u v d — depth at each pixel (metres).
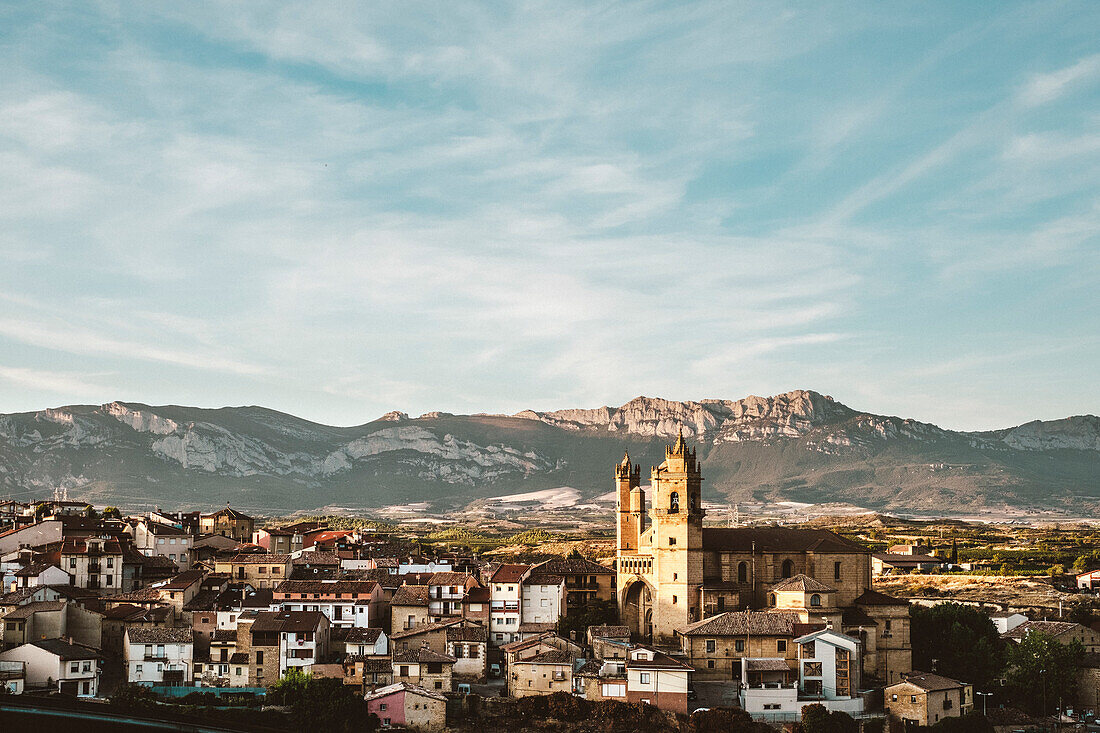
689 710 182.38
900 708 184.12
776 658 191.50
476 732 176.50
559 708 179.62
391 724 176.00
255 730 146.25
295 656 196.75
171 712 159.38
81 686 183.38
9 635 197.75
